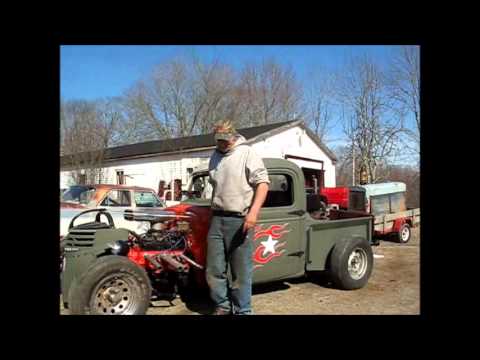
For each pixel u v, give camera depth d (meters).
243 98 30.59
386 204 10.38
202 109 28.41
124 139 28.58
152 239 4.28
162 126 28.27
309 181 18.44
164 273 4.23
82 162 20.84
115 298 3.56
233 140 3.65
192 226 4.26
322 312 4.27
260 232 4.41
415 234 11.62
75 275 3.85
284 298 4.77
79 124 22.66
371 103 21.55
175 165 18.23
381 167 21.64
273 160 4.61
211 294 3.80
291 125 17.22
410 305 4.49
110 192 8.21
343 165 27.34
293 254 4.71
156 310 4.24
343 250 5.04
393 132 21.02
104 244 3.93
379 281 5.63
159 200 9.01
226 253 3.73
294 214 4.72
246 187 3.61
